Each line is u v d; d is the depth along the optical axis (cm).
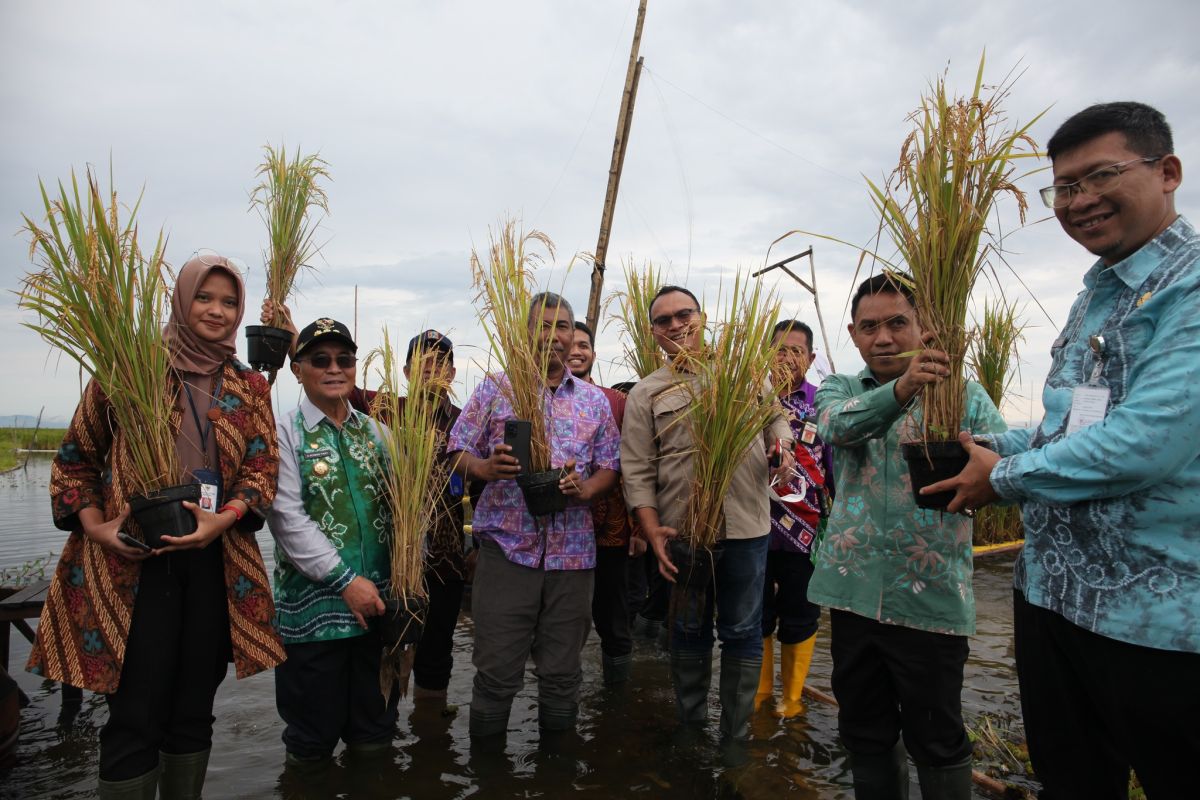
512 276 341
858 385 267
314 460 303
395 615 292
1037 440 198
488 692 326
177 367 252
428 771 300
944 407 214
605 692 401
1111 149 175
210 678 251
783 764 307
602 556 412
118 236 234
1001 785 279
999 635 473
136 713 231
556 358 351
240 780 291
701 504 307
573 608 336
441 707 373
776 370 332
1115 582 172
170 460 235
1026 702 204
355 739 307
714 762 309
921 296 218
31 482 1454
